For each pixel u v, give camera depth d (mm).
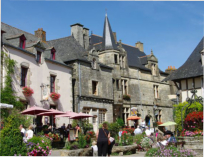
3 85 18344
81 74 26406
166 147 11562
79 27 31797
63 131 19203
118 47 33219
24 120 17969
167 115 37500
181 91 25516
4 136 10641
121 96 31078
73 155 13000
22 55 20297
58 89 23828
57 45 30125
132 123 32375
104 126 11258
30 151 11336
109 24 32781
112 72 30672
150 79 36156
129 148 15586
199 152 13945
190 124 17047
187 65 26359
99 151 11023
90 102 26781
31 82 20984
